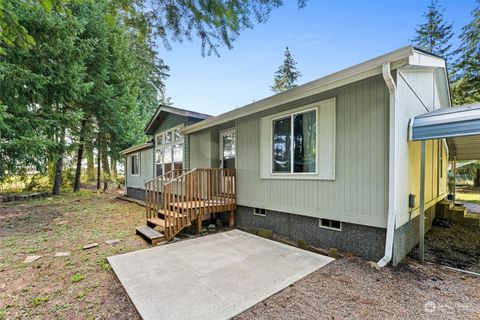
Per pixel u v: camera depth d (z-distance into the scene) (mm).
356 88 3742
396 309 2326
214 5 2658
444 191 7863
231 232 5273
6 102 7922
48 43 8438
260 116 5441
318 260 3545
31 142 8453
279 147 5020
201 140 7598
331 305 2389
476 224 6066
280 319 2172
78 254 3998
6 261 3709
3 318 2270
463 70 13586
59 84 9414
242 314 2254
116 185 18859
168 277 3016
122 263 3486
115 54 13164
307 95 4141
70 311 2365
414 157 4152
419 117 3566
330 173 4066
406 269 3281
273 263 3445
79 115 10492
